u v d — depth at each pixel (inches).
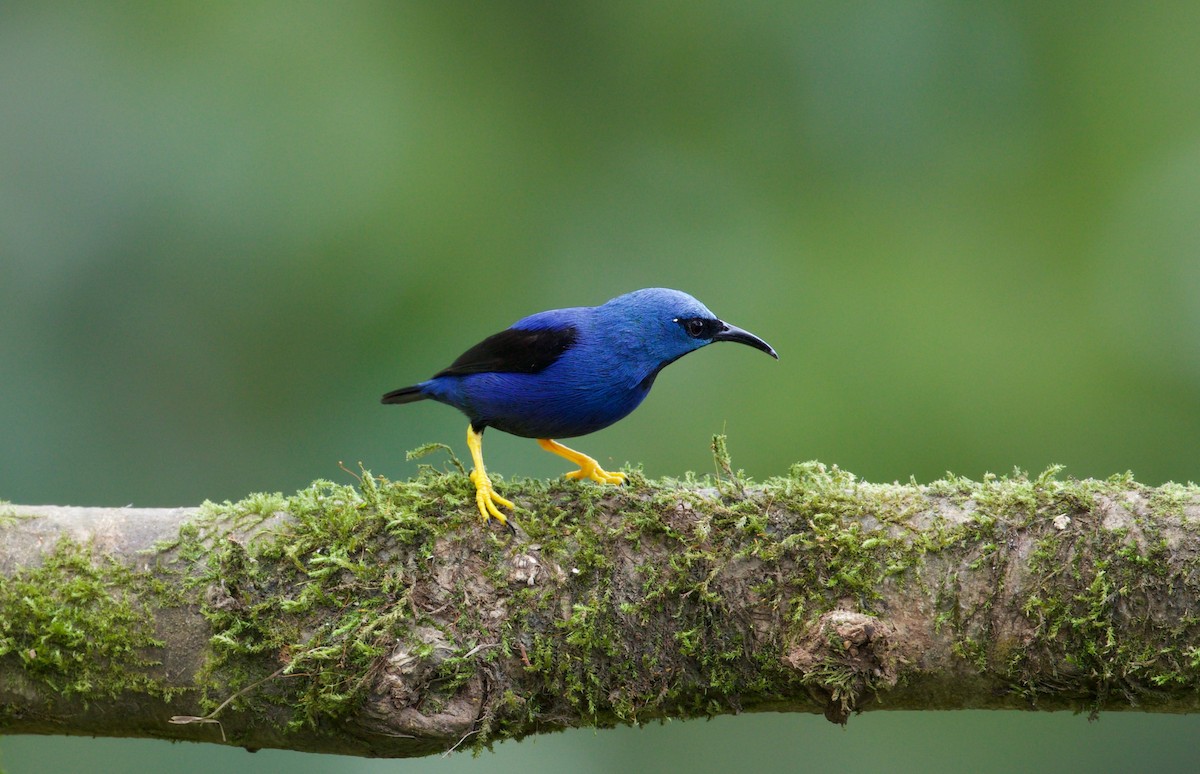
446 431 710.5
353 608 326.0
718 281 799.1
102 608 331.3
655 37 841.5
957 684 325.7
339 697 318.0
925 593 322.3
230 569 330.0
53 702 335.9
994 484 333.1
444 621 325.1
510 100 828.0
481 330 763.4
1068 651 315.0
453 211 777.6
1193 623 305.0
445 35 824.9
